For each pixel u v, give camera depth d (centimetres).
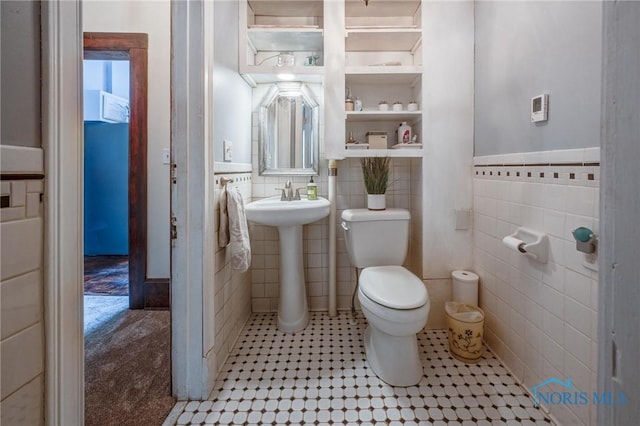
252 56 239
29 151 62
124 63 428
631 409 48
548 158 140
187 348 152
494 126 187
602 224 54
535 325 151
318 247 251
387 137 241
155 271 255
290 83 242
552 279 139
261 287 252
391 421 138
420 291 166
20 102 61
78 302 73
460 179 214
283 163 246
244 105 224
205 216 150
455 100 212
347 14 234
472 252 216
